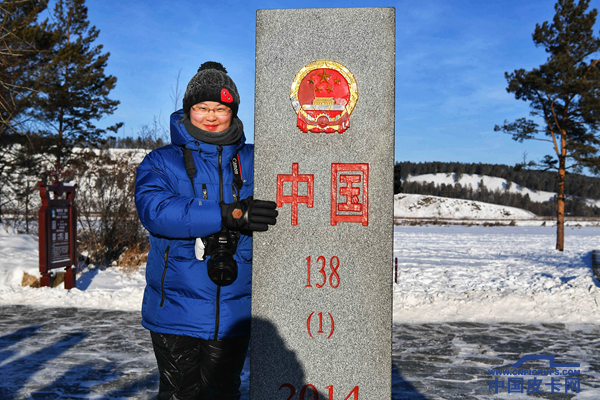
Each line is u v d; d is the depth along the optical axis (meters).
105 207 12.30
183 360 2.24
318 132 2.15
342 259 2.13
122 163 12.66
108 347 5.39
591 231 42.97
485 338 6.08
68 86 25.62
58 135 25.84
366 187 2.13
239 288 2.28
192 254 2.21
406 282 11.02
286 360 2.14
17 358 4.96
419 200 110.50
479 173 178.25
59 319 6.84
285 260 2.15
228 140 2.32
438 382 4.41
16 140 20.61
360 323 2.12
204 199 2.16
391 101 2.12
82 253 11.84
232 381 2.34
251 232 2.32
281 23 2.16
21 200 19.45
